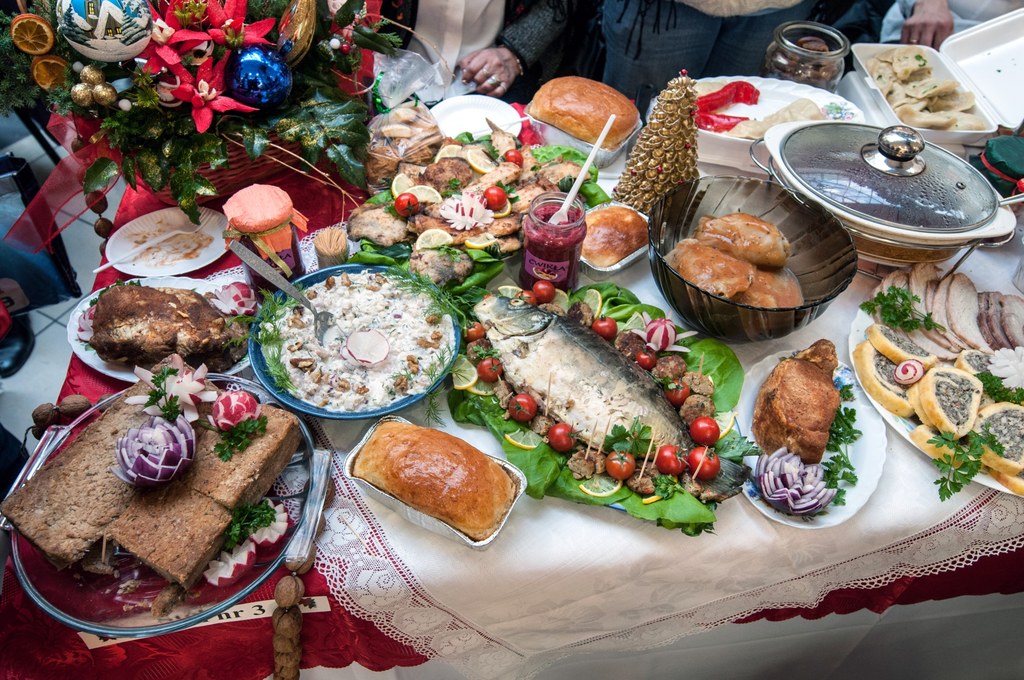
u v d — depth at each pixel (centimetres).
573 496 102
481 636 104
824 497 99
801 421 105
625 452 102
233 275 137
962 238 124
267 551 94
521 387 111
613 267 136
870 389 118
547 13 225
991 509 109
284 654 94
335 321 120
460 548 98
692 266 121
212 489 92
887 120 184
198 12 122
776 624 130
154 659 96
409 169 152
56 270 239
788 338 131
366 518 100
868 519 107
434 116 176
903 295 131
